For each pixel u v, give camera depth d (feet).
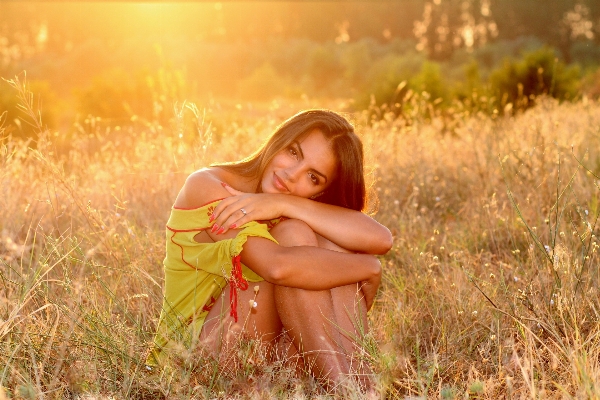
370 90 44.04
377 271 7.75
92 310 7.80
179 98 21.01
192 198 8.03
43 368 6.63
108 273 9.05
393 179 15.21
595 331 7.24
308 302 7.38
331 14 266.36
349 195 8.44
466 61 199.11
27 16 269.85
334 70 162.71
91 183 13.78
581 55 201.57
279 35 274.98
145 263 9.59
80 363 6.73
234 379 6.66
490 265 9.97
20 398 6.03
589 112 20.45
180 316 7.80
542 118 18.15
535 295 8.14
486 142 15.98
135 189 13.46
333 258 7.47
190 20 277.23
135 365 6.95
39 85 45.42
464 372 7.23
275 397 6.52
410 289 9.57
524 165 13.47
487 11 266.36
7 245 7.95
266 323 7.77
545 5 253.85
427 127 21.75
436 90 42.83
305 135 8.07
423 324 8.43
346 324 7.54
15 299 7.70
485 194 12.75
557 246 8.75
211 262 7.75
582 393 5.80
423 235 11.82
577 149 15.05
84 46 180.75
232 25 274.77
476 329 7.81
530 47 198.90
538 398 5.93
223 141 16.76
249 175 8.45
